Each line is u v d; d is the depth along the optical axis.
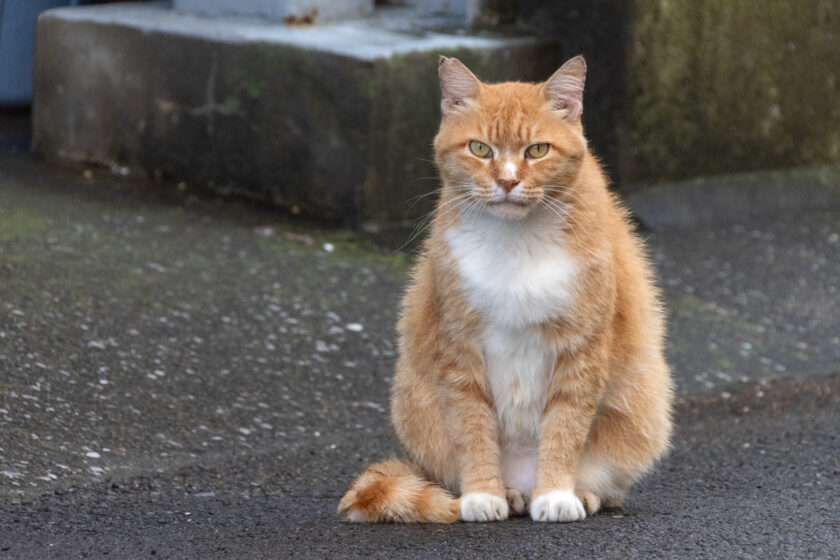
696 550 5.00
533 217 5.57
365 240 11.04
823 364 9.34
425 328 5.86
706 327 9.92
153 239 10.37
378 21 12.56
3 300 8.31
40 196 11.31
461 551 4.99
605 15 12.09
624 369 5.86
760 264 11.52
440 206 5.95
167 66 12.19
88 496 5.96
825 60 13.67
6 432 6.48
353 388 8.16
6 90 14.08
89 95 12.76
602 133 12.40
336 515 5.77
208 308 8.99
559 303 5.47
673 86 12.49
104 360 7.77
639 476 6.08
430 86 11.38
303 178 11.56
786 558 4.91
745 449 7.45
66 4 13.91
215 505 6.01
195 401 7.52
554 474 5.61
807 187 13.48
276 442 7.16
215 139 12.07
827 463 7.01
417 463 6.03
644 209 12.38
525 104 5.70
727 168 13.18
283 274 9.99
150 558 4.92
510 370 5.66
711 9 12.52
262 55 11.54
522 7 12.66
